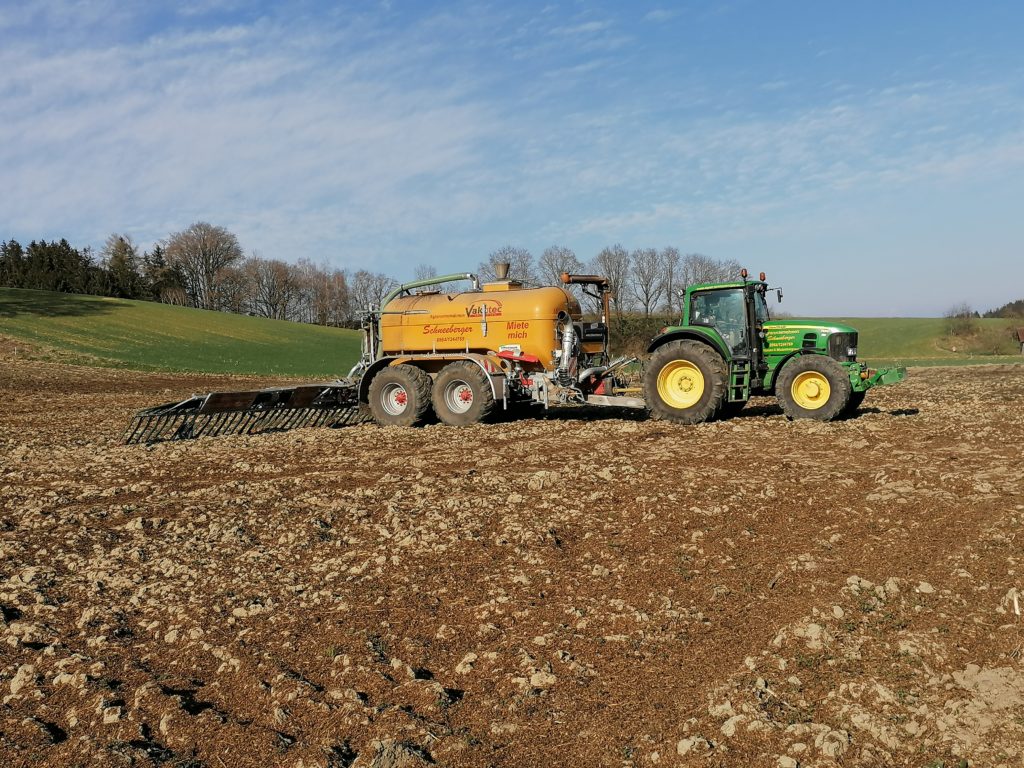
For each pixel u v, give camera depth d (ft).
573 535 20.51
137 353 122.52
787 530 20.10
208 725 12.10
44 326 134.10
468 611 15.99
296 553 19.97
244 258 324.19
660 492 24.13
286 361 138.51
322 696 12.81
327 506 24.25
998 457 28.02
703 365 39.01
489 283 43.70
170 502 25.48
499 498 24.26
